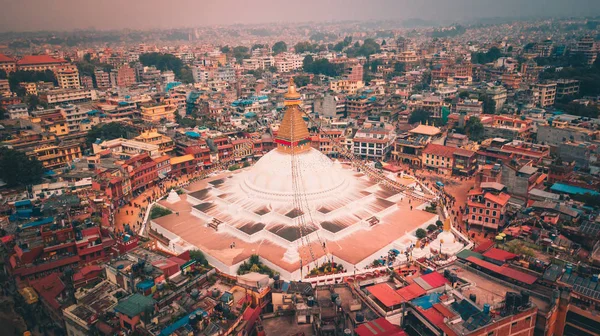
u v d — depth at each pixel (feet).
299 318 222.48
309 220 388.98
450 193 479.00
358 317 213.25
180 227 393.50
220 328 209.56
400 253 341.62
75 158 535.60
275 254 343.05
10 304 291.38
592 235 306.14
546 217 343.05
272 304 242.37
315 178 421.59
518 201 403.13
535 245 294.66
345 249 350.43
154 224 402.31
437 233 377.50
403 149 578.25
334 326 213.87
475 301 227.40
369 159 587.68
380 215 407.64
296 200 406.62
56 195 400.26
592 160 498.28
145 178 493.36
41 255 296.92
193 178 522.06
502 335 210.18
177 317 219.41
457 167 529.45
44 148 522.06
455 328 203.41
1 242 320.91
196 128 615.57
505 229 345.31
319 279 303.48
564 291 225.15
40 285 274.36
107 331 224.12
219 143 577.43
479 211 388.16
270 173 426.51
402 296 228.43
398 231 380.99
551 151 527.81
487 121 627.05
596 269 263.49
